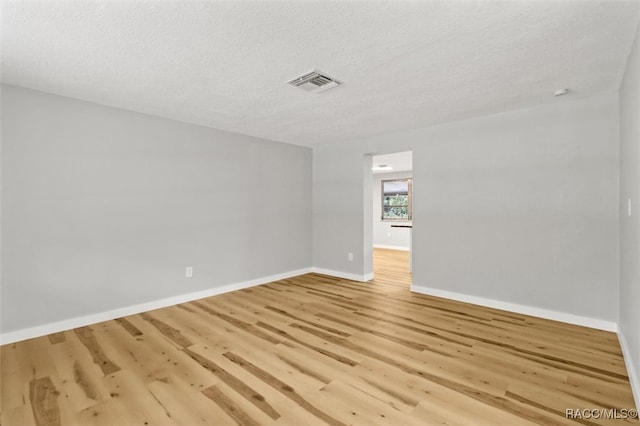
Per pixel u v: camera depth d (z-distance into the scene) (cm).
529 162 337
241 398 194
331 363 236
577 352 252
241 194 455
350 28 186
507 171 351
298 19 177
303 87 278
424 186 419
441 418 174
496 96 302
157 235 367
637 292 191
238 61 229
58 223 298
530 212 337
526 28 186
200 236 407
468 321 321
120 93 293
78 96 303
